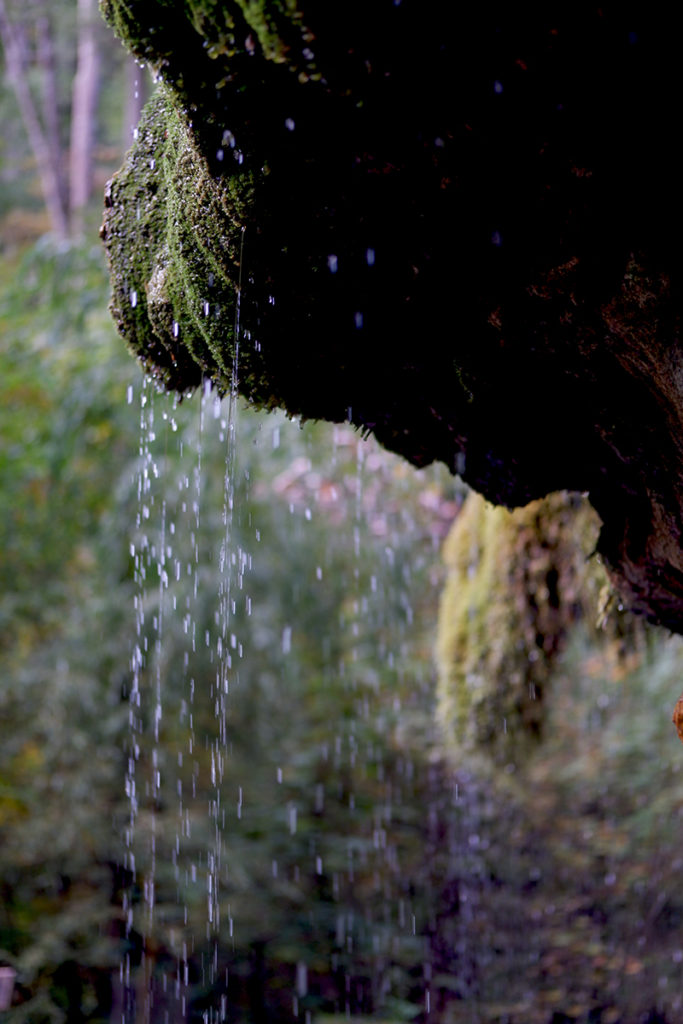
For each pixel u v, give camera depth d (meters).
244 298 1.27
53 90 7.74
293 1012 4.08
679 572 1.46
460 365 1.30
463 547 3.22
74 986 4.10
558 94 0.93
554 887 4.62
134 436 4.66
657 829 4.73
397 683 5.52
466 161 1.02
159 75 1.09
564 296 1.14
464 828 5.04
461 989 4.12
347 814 5.20
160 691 4.61
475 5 0.84
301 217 1.13
